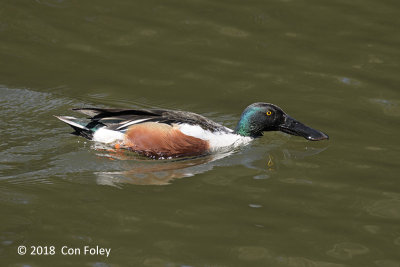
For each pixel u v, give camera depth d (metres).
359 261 9.55
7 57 16.64
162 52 17.11
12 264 9.23
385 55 17.05
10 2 19.03
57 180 11.73
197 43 17.48
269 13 18.98
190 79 16.02
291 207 10.95
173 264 9.34
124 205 10.83
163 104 15.01
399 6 19.47
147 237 9.93
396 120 14.25
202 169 12.52
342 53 17.11
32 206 10.70
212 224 10.34
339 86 15.66
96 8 18.98
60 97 15.13
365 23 18.53
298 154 13.20
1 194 11.05
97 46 17.30
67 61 16.66
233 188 11.61
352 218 10.66
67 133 13.79
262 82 15.88
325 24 18.45
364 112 14.59
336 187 11.66
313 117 14.43
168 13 18.86
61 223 10.21
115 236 9.93
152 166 12.70
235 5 19.39
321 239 10.07
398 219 10.64
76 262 9.32
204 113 14.74
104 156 13.02
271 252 9.70
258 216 10.64
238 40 17.64
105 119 13.66
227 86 15.73
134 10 18.97
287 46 17.42
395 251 9.80
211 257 9.52
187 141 13.16
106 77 16.06
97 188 11.46
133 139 13.30
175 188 11.55
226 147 13.62
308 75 16.14
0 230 9.95
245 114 13.98
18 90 15.30
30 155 12.77
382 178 11.96
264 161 12.92
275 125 13.91
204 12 18.98
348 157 12.84
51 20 18.33
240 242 9.91
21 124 13.96
